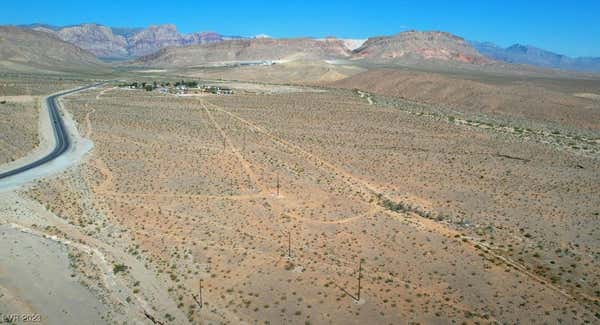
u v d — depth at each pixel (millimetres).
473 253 40969
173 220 46156
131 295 33719
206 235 43062
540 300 33750
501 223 48250
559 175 65812
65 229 43469
